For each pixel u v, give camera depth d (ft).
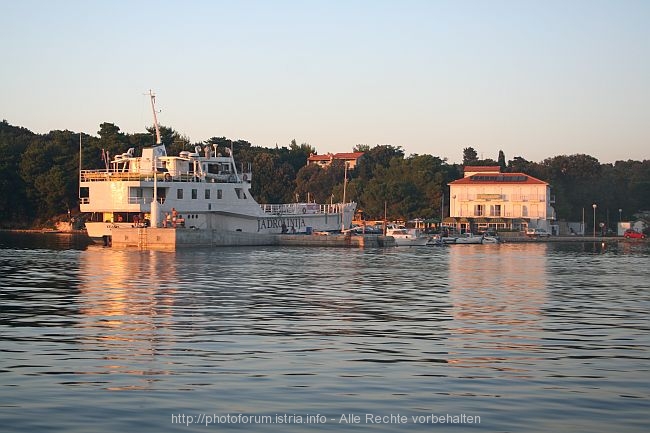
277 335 90.43
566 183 563.89
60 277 161.38
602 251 331.16
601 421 56.80
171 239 263.90
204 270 183.11
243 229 302.45
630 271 208.03
